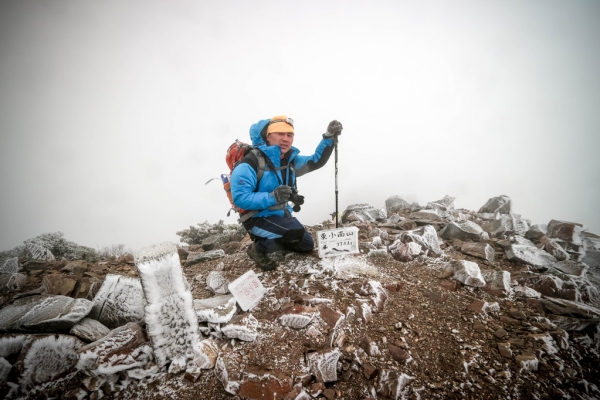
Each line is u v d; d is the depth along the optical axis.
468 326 2.66
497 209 5.94
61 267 4.33
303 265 3.67
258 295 3.04
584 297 3.03
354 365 2.27
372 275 3.44
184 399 2.09
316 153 4.12
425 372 2.21
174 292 2.26
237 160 3.63
